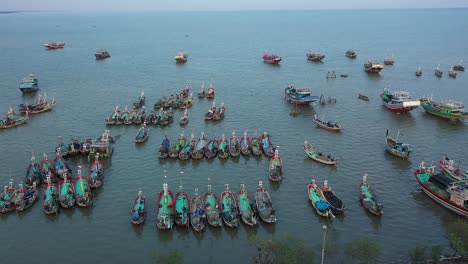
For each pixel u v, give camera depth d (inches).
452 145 5369.1
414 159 4881.9
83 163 4699.8
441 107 6432.1
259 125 6082.7
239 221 3496.6
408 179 4350.4
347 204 3821.4
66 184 3932.1
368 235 3361.2
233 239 3299.7
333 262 2970.0
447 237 3186.5
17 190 3919.8
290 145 5285.4
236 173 4466.0
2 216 3597.4
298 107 6993.1
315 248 3137.3
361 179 4338.1
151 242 3265.3
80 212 3681.1
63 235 3363.7
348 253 2898.6
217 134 5703.7
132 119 6077.8
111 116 6141.7
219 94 7869.1
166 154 4830.2
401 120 6368.1
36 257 3100.4
